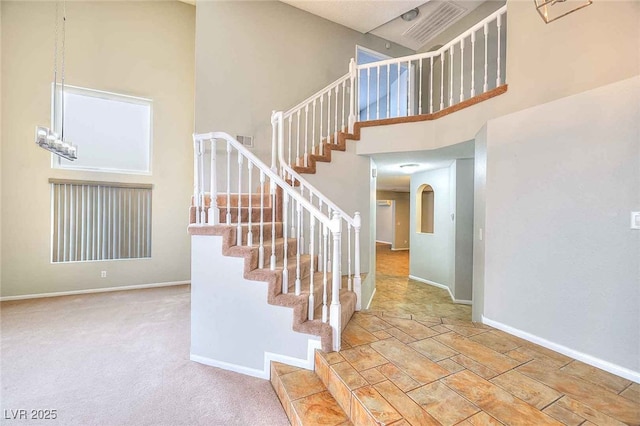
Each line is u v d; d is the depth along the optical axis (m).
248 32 4.22
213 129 3.98
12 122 4.29
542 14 1.61
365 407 1.46
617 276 1.80
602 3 2.04
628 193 1.76
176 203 5.41
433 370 1.82
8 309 3.94
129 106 5.12
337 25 4.91
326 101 4.77
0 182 4.25
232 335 2.41
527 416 1.40
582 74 2.13
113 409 1.93
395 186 8.65
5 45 4.25
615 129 1.82
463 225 4.63
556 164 2.13
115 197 4.95
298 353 2.18
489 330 2.48
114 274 4.95
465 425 1.34
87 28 4.69
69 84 4.57
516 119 2.42
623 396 1.57
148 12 5.14
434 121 3.55
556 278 2.11
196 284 2.52
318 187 3.76
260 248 2.37
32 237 4.42
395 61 3.83
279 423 1.81
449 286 5.17
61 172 4.56
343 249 4.00
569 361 1.95
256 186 4.23
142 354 2.70
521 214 2.36
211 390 2.14
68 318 3.63
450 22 4.92
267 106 4.35
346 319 2.51
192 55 5.50
